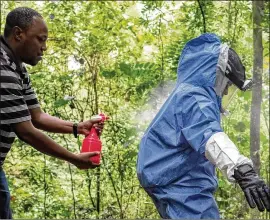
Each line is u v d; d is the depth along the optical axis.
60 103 5.91
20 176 6.39
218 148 3.26
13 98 3.21
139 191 6.35
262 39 6.53
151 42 6.66
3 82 3.19
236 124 6.11
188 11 6.51
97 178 6.19
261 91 5.98
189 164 3.55
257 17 6.11
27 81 3.63
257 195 3.11
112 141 6.16
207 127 3.37
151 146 3.62
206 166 3.59
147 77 6.27
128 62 6.51
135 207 6.34
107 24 6.45
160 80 6.29
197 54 3.70
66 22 6.37
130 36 6.59
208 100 3.53
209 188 3.58
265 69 6.79
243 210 5.92
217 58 3.65
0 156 3.32
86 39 6.30
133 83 6.32
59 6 6.37
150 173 3.57
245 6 6.39
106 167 6.17
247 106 6.25
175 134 3.54
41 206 6.21
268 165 6.29
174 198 3.52
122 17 6.51
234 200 5.95
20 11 3.35
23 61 3.39
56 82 6.15
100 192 6.28
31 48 3.36
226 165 3.21
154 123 3.66
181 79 3.72
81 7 6.43
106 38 6.33
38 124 3.78
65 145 6.24
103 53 6.36
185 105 3.53
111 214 6.10
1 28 6.61
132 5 6.67
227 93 3.77
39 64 6.25
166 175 3.55
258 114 5.96
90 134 3.79
